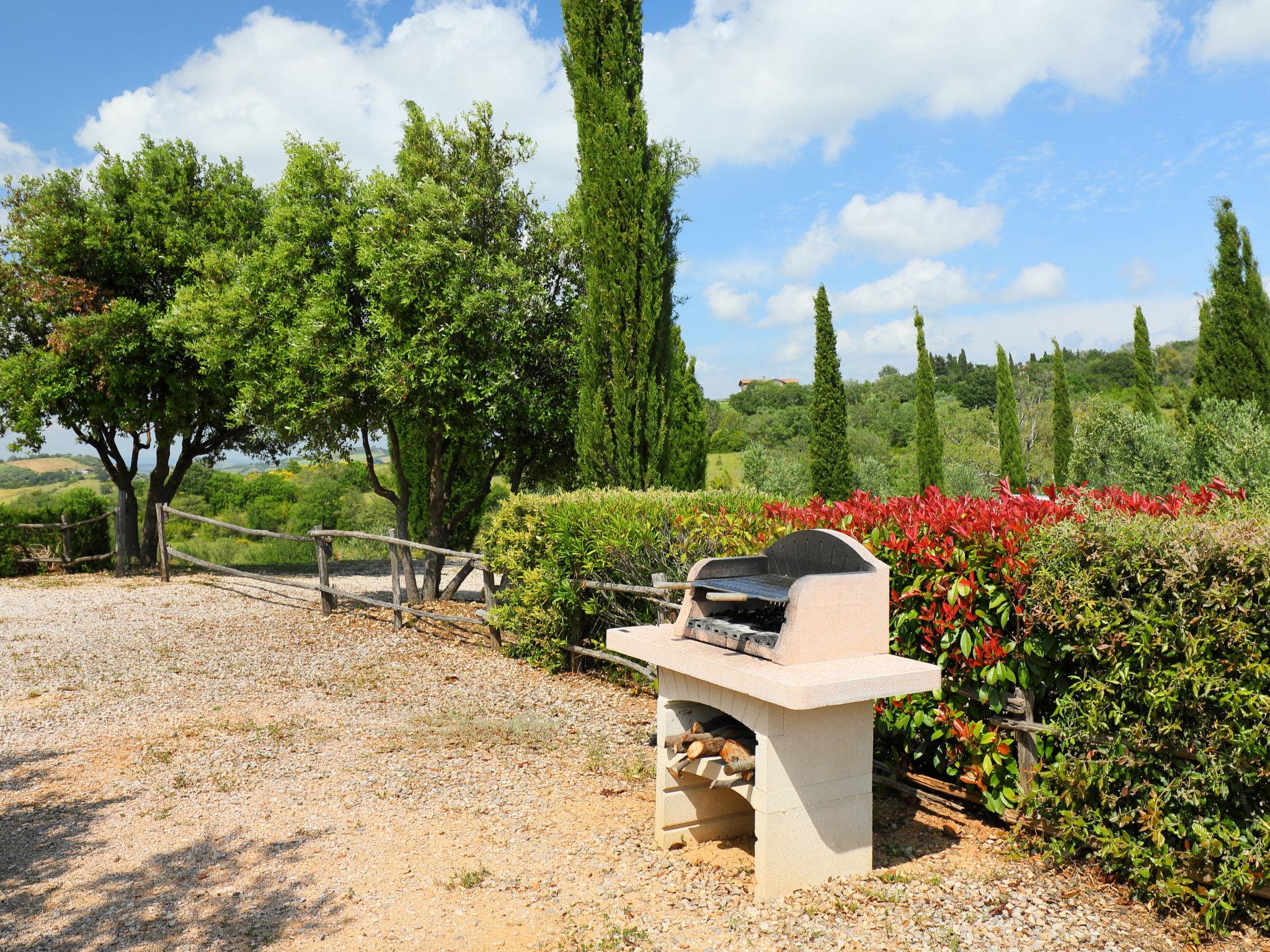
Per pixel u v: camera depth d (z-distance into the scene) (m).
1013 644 3.76
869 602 3.58
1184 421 16.61
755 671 3.24
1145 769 3.30
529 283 10.20
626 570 7.09
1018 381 42.91
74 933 3.31
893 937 3.04
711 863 3.76
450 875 3.70
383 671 7.93
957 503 4.38
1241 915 3.16
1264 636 2.99
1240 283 15.47
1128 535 3.33
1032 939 3.01
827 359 22.11
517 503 8.20
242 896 3.58
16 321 14.46
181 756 5.52
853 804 3.53
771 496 7.77
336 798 4.71
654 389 9.17
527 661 8.15
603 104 9.18
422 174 10.78
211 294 12.12
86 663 8.27
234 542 21.62
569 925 3.22
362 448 11.89
